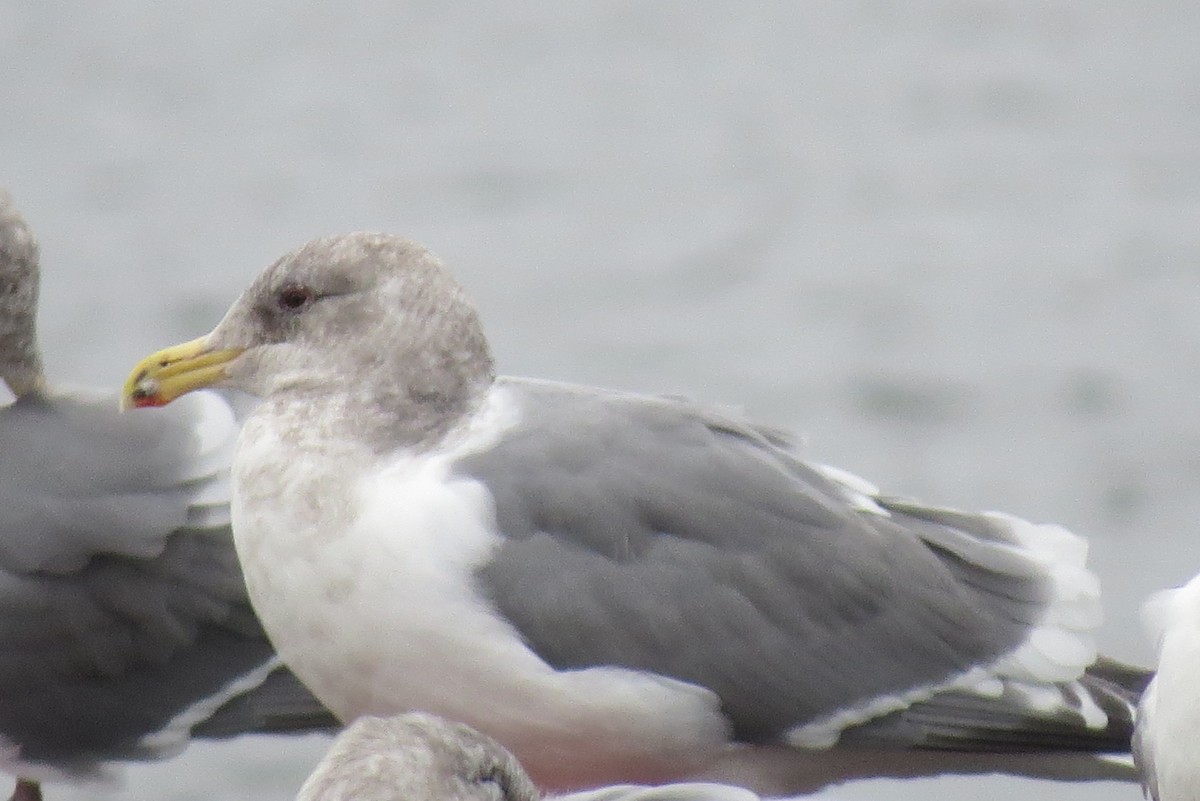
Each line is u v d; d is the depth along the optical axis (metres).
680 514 8.99
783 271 34.12
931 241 36.16
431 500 8.67
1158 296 32.34
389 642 8.65
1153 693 8.46
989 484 24.62
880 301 32.22
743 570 8.99
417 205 39.94
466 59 56.00
